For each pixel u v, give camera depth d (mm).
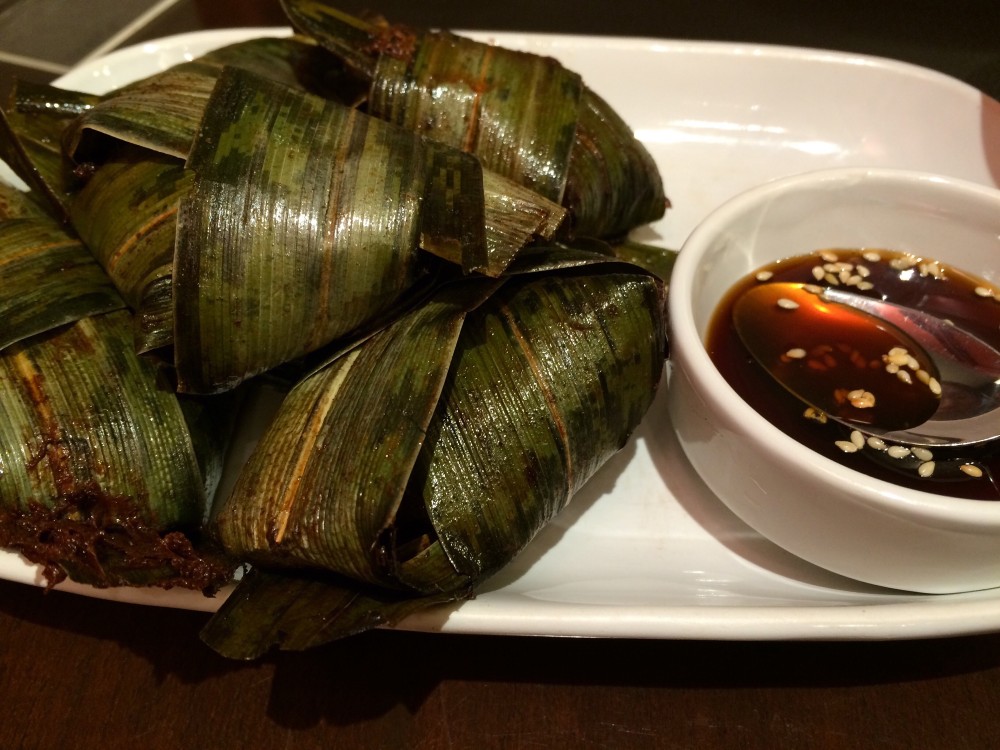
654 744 102
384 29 138
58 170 125
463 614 96
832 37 225
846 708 104
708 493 123
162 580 99
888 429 113
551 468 105
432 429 100
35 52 215
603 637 97
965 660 108
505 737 102
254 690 106
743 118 172
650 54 167
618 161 142
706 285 126
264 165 100
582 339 108
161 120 108
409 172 104
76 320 110
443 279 110
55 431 104
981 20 225
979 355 122
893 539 96
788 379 120
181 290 96
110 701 106
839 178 130
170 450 109
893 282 134
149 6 239
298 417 105
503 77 134
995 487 106
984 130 158
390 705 105
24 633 113
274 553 98
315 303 101
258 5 241
